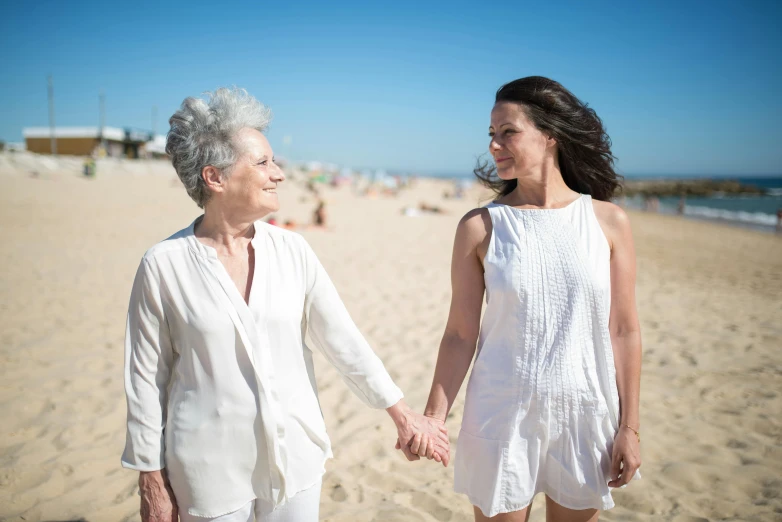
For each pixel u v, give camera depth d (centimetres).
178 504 155
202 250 152
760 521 265
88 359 457
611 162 191
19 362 446
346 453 328
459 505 277
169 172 4397
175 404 153
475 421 169
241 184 152
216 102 153
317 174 5784
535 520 268
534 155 175
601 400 164
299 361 161
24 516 260
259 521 160
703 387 438
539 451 165
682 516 270
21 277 739
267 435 149
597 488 164
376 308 673
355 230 1555
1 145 4784
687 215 3366
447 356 183
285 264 162
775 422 373
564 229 170
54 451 318
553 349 163
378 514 267
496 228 173
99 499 276
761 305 757
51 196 1973
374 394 174
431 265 1008
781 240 1962
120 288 706
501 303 166
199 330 148
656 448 340
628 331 173
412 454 177
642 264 1206
